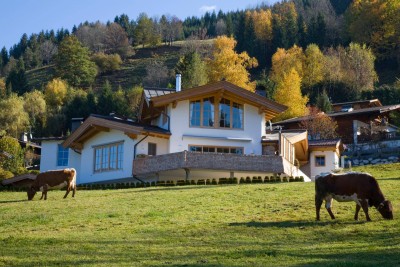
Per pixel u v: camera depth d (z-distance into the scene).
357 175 18.73
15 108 98.75
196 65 108.56
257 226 18.20
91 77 153.62
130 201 24.62
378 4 129.75
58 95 122.38
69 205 24.39
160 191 27.75
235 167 36.09
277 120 81.81
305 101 84.00
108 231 18.28
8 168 48.06
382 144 55.81
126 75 166.00
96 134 42.12
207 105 40.56
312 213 20.09
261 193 24.81
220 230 17.73
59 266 13.78
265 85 98.06
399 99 95.88
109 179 40.25
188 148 39.62
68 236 17.58
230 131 40.56
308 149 47.44
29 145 65.44
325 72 110.62
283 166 36.66
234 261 13.72
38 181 28.08
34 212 23.03
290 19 150.62
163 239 16.64
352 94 105.88
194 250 15.11
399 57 127.31
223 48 111.81
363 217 19.17
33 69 179.00
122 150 39.72
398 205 20.77
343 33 143.62
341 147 50.38
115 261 14.12
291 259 13.78
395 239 15.70
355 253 14.26
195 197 24.73
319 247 15.13
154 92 42.66
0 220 21.48
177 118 39.72
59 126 103.75
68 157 45.81
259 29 148.62
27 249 15.76
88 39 195.62
